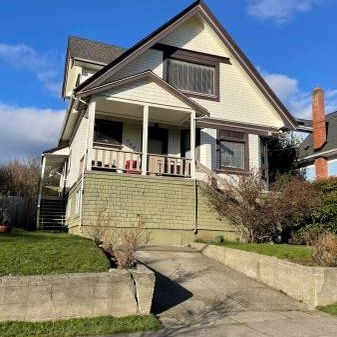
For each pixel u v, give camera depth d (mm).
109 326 6816
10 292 6727
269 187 17000
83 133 17578
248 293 9430
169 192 15258
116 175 14656
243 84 20266
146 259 11844
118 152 16094
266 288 9883
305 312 8352
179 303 8461
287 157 24656
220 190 15914
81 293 7121
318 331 6961
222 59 20078
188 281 10000
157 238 14727
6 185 30609
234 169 19172
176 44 19281
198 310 8109
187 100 16484
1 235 11586
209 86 19656
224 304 8578
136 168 16812
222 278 10461
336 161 22438
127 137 18219
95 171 14438
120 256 8172
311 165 24547
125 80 15617
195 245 14070
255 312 8172
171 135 19062
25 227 21297
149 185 15031
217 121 19062
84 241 10328
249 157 19594
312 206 13789
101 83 16234
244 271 11047
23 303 6762
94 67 19250
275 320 7625
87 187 14234
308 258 9875
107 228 11344
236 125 19406
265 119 20375
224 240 15055
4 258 7914
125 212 14492
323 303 8664
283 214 13789
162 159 16547
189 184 15617
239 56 20031
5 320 6613
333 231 13422
